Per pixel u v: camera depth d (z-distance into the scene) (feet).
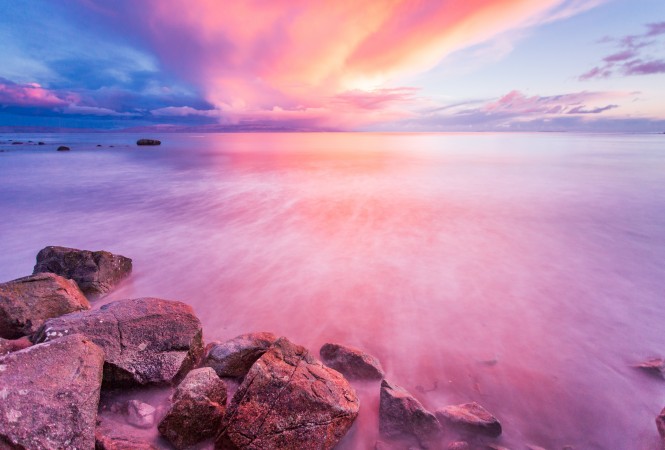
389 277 24.90
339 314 20.16
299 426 10.96
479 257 28.76
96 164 98.78
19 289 16.67
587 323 19.20
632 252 30.04
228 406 11.29
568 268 26.63
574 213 43.52
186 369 13.96
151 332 14.30
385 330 18.61
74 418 9.70
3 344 13.53
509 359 16.26
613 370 15.53
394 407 12.24
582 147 198.18
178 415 10.86
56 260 22.08
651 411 13.37
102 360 12.10
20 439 8.82
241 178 72.74
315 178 73.00
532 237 34.01
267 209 45.03
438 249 30.55
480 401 13.82
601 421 12.95
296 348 13.84
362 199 51.55
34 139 279.08
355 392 13.39
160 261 27.81
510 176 76.23
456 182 67.77
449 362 16.07
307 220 39.83
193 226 37.42
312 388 11.90
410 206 47.03
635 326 18.88
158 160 112.57
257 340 14.73
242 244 31.68
